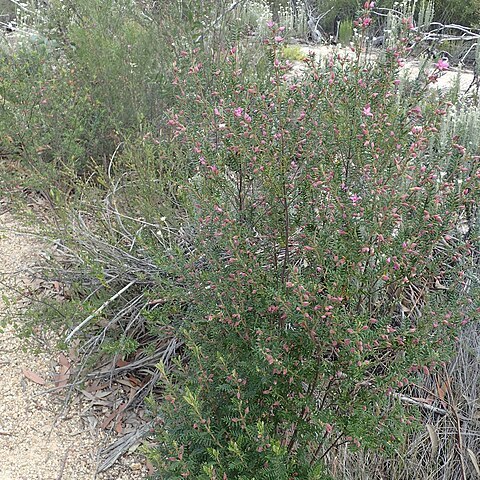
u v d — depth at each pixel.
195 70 2.85
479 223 2.95
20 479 2.66
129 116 4.64
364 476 2.46
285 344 2.11
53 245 3.90
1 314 3.42
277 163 2.26
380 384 2.07
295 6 10.07
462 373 2.78
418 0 7.84
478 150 3.43
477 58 5.51
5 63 4.83
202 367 2.25
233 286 2.33
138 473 2.68
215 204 2.38
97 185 4.32
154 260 2.80
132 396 3.01
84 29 4.71
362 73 2.52
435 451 2.55
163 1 4.88
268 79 3.17
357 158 2.21
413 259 2.20
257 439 1.98
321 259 2.13
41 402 3.03
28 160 3.91
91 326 3.18
